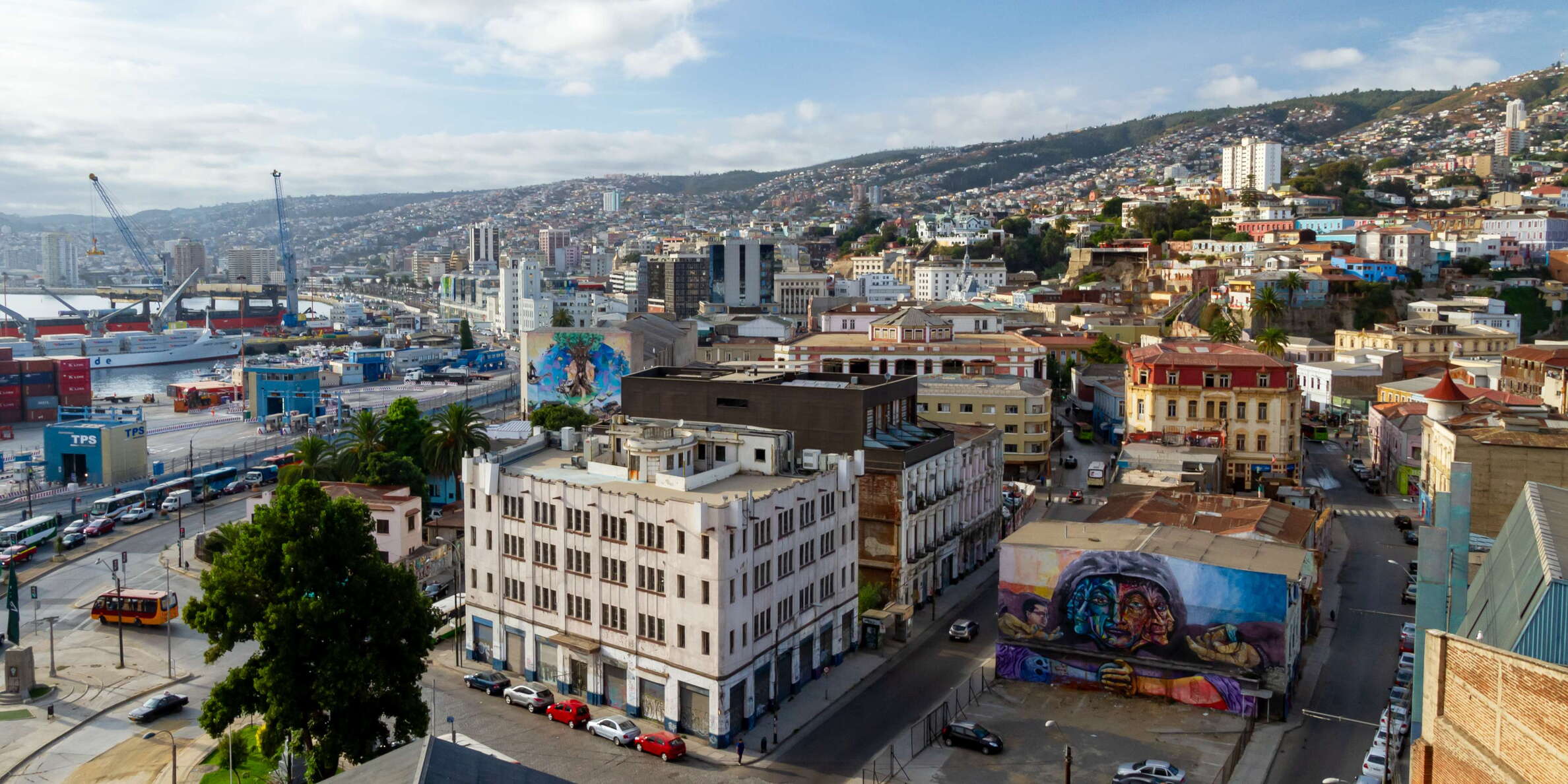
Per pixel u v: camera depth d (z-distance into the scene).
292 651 77.25
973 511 136.62
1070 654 95.69
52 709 93.00
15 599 107.75
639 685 89.38
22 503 175.12
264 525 80.50
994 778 78.81
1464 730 46.03
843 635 103.56
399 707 79.75
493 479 98.44
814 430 121.62
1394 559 136.38
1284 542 100.75
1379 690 94.62
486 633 101.69
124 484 187.88
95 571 136.00
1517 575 53.53
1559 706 39.44
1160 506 116.88
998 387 184.00
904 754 82.88
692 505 83.50
